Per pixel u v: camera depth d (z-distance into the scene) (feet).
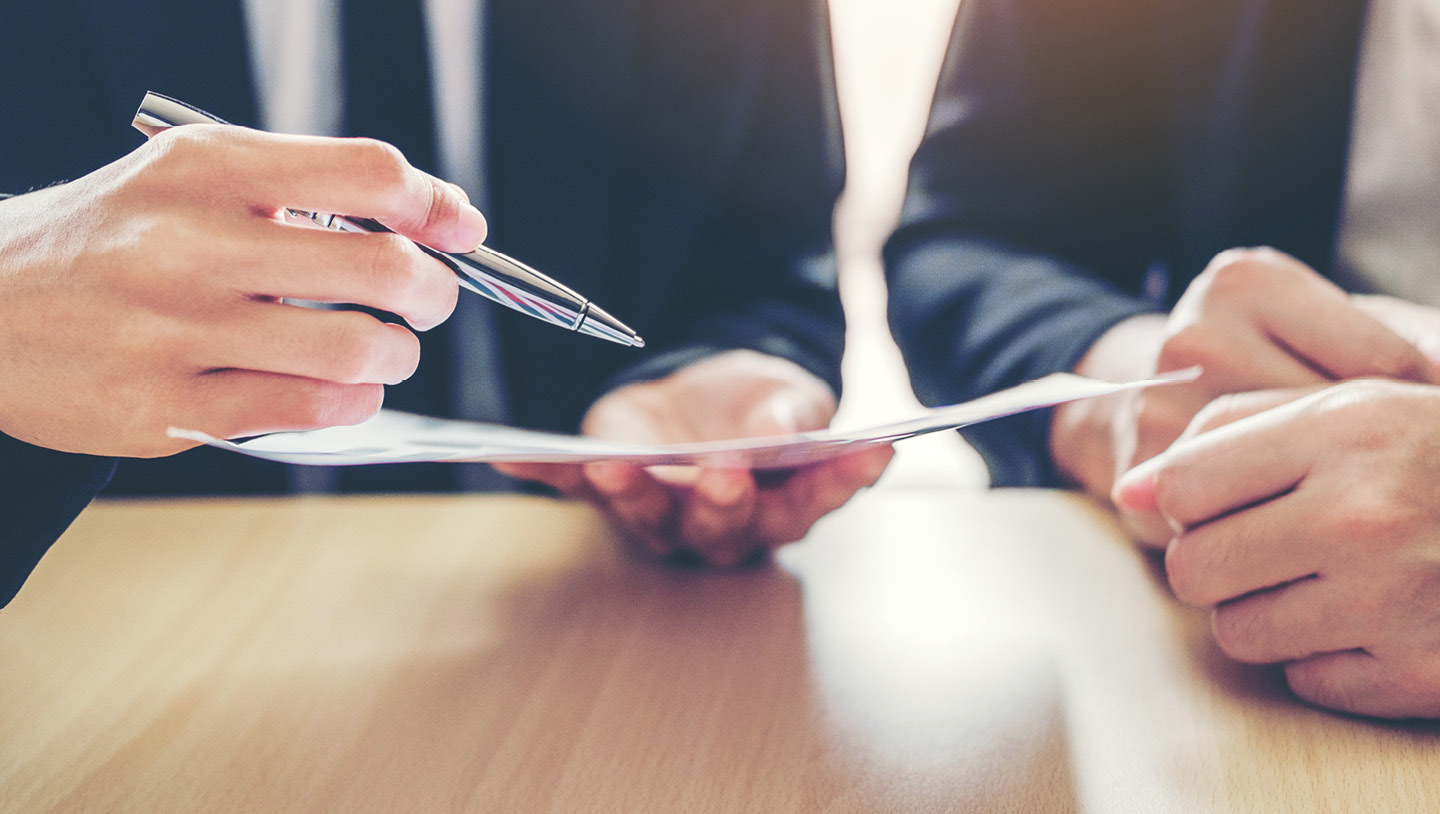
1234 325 1.51
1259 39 2.89
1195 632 1.37
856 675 1.26
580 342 3.01
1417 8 2.71
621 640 1.39
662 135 3.02
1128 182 3.02
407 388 3.02
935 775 1.01
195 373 1.03
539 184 3.03
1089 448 1.93
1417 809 0.93
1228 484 1.19
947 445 4.85
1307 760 1.02
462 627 1.44
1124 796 0.97
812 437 1.09
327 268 1.01
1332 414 1.16
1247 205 2.97
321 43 2.85
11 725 1.15
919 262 2.85
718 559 1.68
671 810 0.95
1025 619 1.43
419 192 1.04
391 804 0.97
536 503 2.06
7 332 0.99
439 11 2.92
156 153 1.00
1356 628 1.08
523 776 1.02
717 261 2.91
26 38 2.56
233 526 1.92
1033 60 3.01
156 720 1.16
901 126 7.79
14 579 1.20
